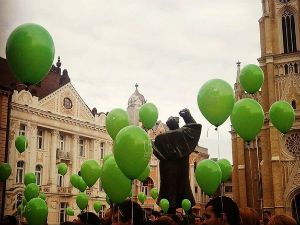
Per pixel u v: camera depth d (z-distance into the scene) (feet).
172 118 41.27
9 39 25.77
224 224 15.72
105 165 27.78
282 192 145.48
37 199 31.19
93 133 155.53
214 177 35.42
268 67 158.71
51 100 139.54
